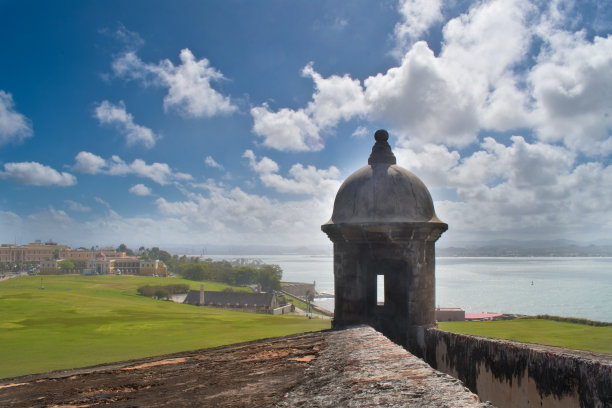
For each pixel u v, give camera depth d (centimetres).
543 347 475
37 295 6881
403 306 743
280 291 15288
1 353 2386
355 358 345
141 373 378
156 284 12675
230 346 569
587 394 373
